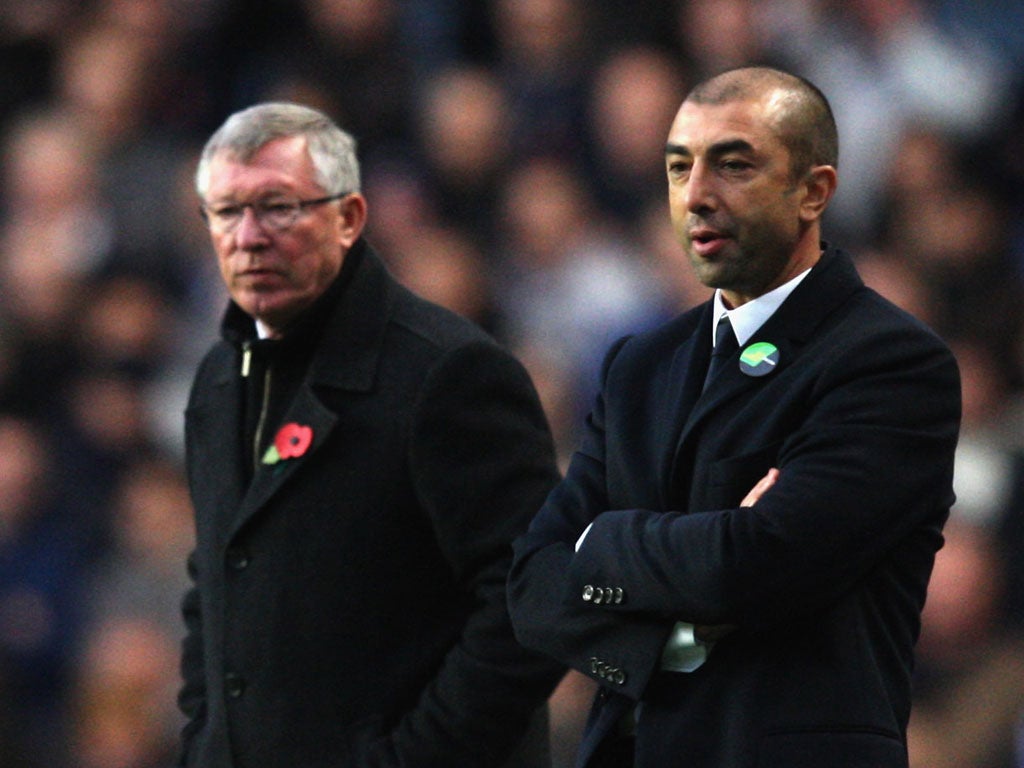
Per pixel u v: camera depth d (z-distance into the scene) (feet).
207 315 112.06
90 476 104.68
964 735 75.41
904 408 38.01
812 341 39.19
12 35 125.49
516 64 116.37
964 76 116.78
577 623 39.75
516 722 46.65
